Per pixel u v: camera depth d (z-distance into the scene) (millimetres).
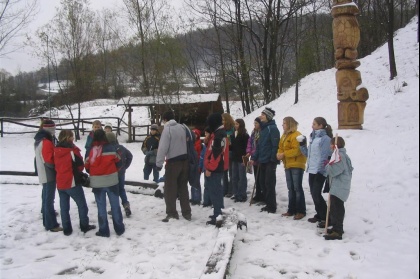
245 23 25375
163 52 20484
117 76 34125
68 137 5715
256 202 7398
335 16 10977
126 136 20297
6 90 38906
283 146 6477
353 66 10781
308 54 27141
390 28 15453
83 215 5918
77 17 21891
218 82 27797
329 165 5363
